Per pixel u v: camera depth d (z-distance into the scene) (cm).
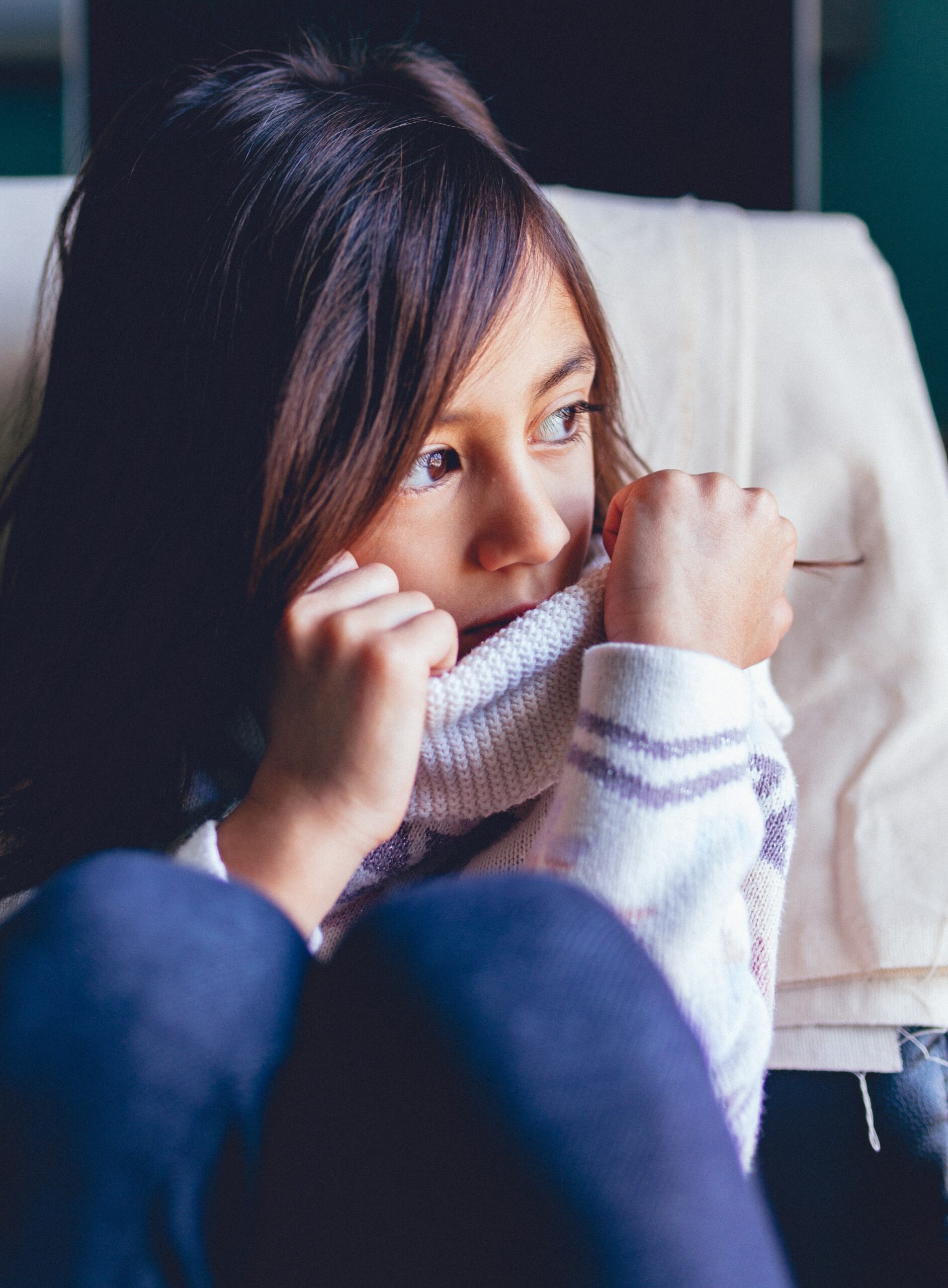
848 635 60
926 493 64
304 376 40
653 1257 20
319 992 25
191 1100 23
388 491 40
